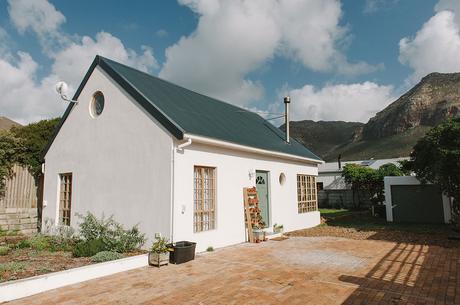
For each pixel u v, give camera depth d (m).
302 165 14.80
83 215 9.59
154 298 5.03
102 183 9.30
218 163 9.37
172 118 8.39
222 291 5.31
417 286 5.49
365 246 9.42
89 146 9.90
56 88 10.30
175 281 5.92
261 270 6.64
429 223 15.80
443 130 12.20
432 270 6.54
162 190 7.93
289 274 6.32
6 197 11.99
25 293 5.21
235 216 9.91
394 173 22.23
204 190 8.95
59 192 10.93
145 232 8.11
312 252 8.52
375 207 19.92
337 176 28.67
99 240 7.77
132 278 6.17
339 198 27.64
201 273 6.45
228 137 9.51
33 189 12.89
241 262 7.37
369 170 23.77
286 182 13.15
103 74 9.84
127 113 8.97
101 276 6.30
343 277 6.08
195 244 7.73
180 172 7.98
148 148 8.35
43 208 11.30
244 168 10.51
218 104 13.80
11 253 7.82
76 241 9.02
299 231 13.05
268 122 17.31
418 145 13.58
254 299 4.91
